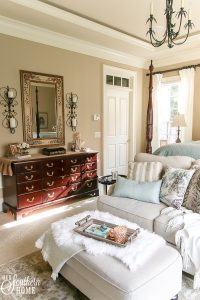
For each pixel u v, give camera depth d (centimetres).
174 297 166
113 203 258
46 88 394
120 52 490
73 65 429
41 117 392
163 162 289
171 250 168
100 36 400
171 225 204
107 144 514
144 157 312
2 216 336
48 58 393
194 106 492
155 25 376
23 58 363
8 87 351
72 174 384
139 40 435
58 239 180
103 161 502
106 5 312
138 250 161
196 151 315
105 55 476
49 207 361
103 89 482
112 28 388
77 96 441
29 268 215
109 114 511
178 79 514
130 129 560
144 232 186
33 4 295
